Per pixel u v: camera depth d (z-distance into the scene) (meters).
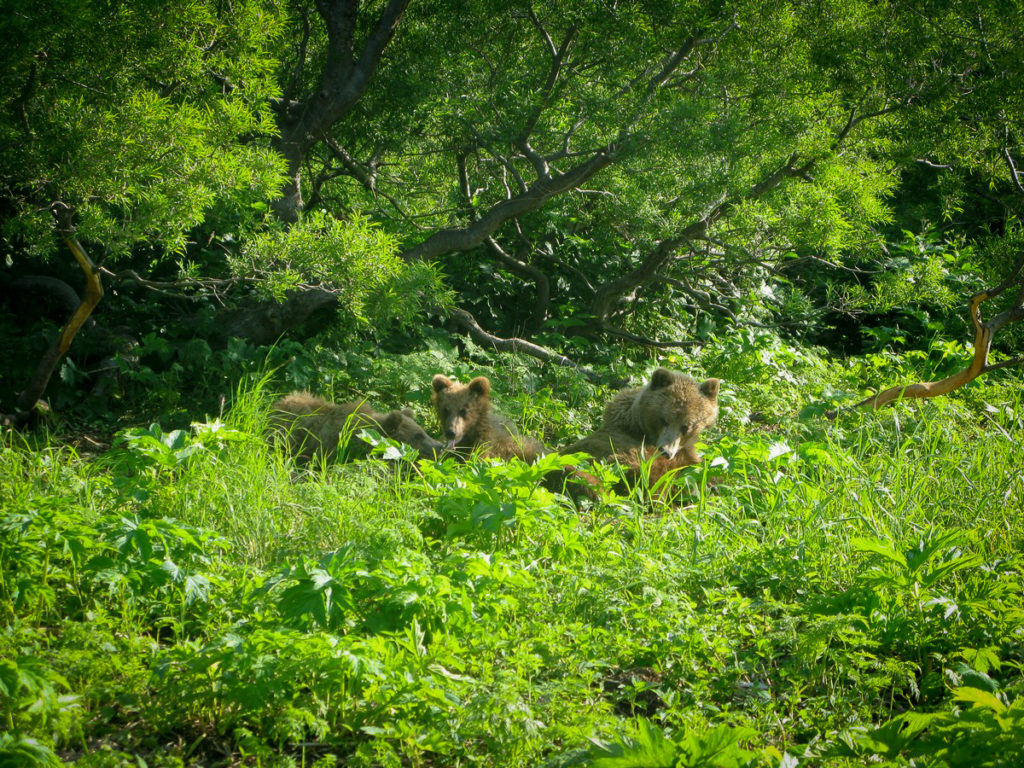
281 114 14.83
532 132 15.90
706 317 19.39
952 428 12.27
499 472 7.77
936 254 21.83
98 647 5.34
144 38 9.49
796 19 15.18
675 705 5.62
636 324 18.83
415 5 15.73
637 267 18.95
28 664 4.58
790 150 15.03
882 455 10.38
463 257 17.98
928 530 8.10
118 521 6.26
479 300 17.97
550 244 19.17
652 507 9.62
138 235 9.61
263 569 7.03
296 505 7.69
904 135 14.67
